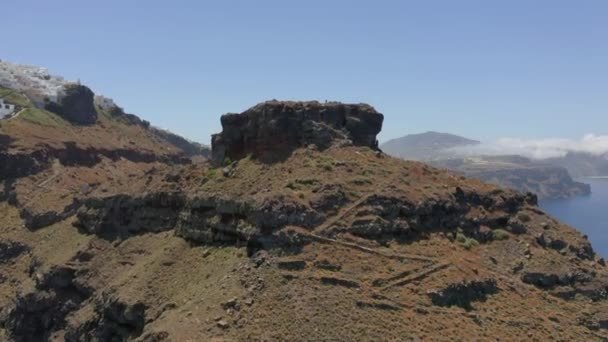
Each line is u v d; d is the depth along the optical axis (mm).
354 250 79875
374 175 96250
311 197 86500
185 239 97188
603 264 94312
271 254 78125
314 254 77562
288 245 78562
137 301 85875
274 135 104750
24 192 176125
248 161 105375
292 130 104875
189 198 100812
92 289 104562
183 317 73875
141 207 113438
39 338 113375
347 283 73875
